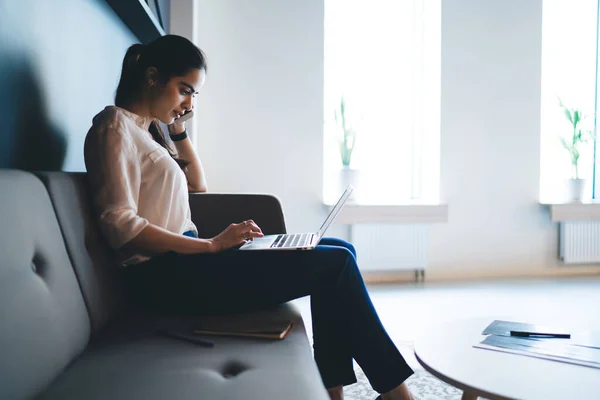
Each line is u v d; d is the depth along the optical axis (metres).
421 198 4.62
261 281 1.44
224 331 1.27
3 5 1.23
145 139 1.51
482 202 4.47
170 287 1.46
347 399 2.01
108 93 2.21
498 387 1.03
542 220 4.58
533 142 4.53
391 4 4.55
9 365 0.79
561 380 1.07
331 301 1.42
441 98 4.38
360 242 4.25
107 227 1.33
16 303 0.86
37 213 1.06
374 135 4.57
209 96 4.08
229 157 4.11
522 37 4.48
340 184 4.23
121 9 2.24
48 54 1.53
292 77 4.16
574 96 4.82
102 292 1.31
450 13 4.37
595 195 4.91
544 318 1.58
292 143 4.17
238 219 2.06
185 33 3.51
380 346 1.37
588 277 4.52
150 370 0.99
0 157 1.24
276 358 1.09
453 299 3.71
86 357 1.08
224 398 0.86
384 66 4.56
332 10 4.50
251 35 4.11
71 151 1.76
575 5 4.80
